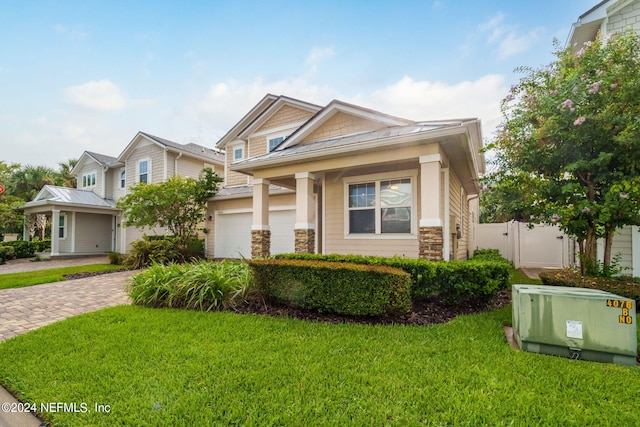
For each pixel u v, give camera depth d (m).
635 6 7.33
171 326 4.50
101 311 5.38
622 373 3.03
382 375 2.99
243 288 5.66
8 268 12.93
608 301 3.33
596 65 5.47
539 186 5.75
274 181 9.87
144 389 2.80
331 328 4.36
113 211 19.78
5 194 19.09
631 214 4.95
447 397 2.62
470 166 8.53
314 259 6.32
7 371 3.20
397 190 8.62
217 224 15.08
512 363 3.25
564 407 2.48
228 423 2.33
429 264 5.39
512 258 12.99
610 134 5.14
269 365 3.21
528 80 6.17
